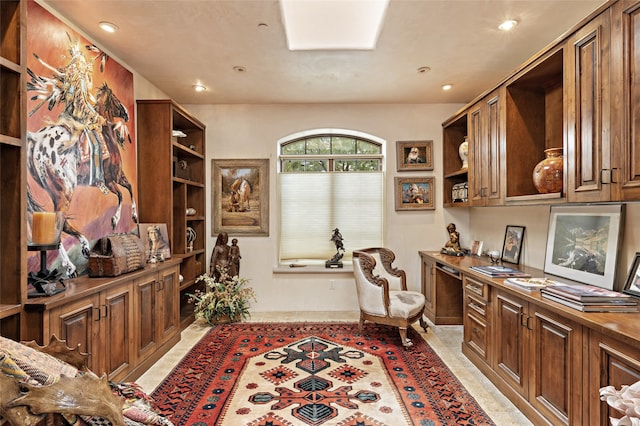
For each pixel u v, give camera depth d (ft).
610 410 4.96
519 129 9.25
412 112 14.80
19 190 5.57
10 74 5.54
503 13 7.86
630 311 5.61
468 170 11.82
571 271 8.26
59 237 6.40
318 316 13.97
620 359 4.79
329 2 7.91
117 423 3.73
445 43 9.32
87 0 7.24
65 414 3.51
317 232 15.28
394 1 7.38
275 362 9.59
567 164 6.91
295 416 6.98
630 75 5.41
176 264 10.96
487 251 13.08
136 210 10.84
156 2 7.36
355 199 15.19
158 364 9.45
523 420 6.88
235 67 10.86
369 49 9.64
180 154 13.67
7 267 5.57
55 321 5.87
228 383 8.37
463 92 13.39
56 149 7.41
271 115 14.83
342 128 14.78
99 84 9.07
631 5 5.37
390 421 6.82
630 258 6.83
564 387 5.91
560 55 7.36
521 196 8.60
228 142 14.84
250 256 14.85
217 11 7.73
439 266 12.68
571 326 5.74
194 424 6.70
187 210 13.62
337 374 8.87
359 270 11.64
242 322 13.23
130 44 9.23
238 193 14.84
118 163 9.89
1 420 3.27
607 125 5.87
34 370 3.62
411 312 10.78
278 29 8.54
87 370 4.66
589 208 7.95
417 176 14.85
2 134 5.51
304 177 15.21
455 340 11.30
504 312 7.89
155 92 12.50
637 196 5.30
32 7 6.86
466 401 7.59
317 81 12.12
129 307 8.23
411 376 8.77
